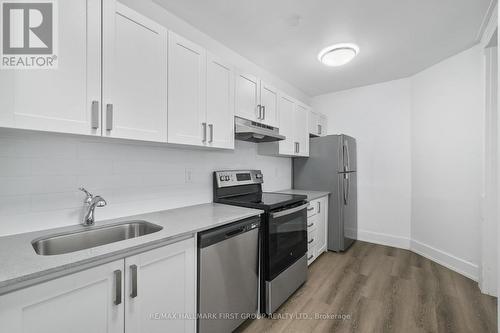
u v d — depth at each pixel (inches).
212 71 72.0
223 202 86.1
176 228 52.7
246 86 87.0
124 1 64.3
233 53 99.9
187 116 64.2
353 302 80.0
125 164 64.5
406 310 75.1
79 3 44.0
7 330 30.1
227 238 61.1
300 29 83.9
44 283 32.8
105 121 47.5
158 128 57.2
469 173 98.2
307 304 79.2
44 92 39.9
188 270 52.6
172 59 60.3
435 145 113.0
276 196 99.0
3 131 41.9
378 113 137.9
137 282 43.0
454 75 103.7
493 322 69.0
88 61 45.1
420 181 121.4
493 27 75.4
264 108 96.3
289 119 114.7
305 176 137.9
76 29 43.6
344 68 117.6
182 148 78.6
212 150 88.7
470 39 90.7
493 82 84.0
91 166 57.8
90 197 55.2
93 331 37.8
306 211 96.3
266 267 73.4
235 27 83.0
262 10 73.6
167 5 71.4
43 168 50.4
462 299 80.9
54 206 51.9
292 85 141.3
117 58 49.3
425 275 98.7
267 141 107.2
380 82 136.6
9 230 46.4
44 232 49.0
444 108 108.3
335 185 126.1
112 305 40.0
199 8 72.8
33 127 38.7
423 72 119.1
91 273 37.4
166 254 47.9
